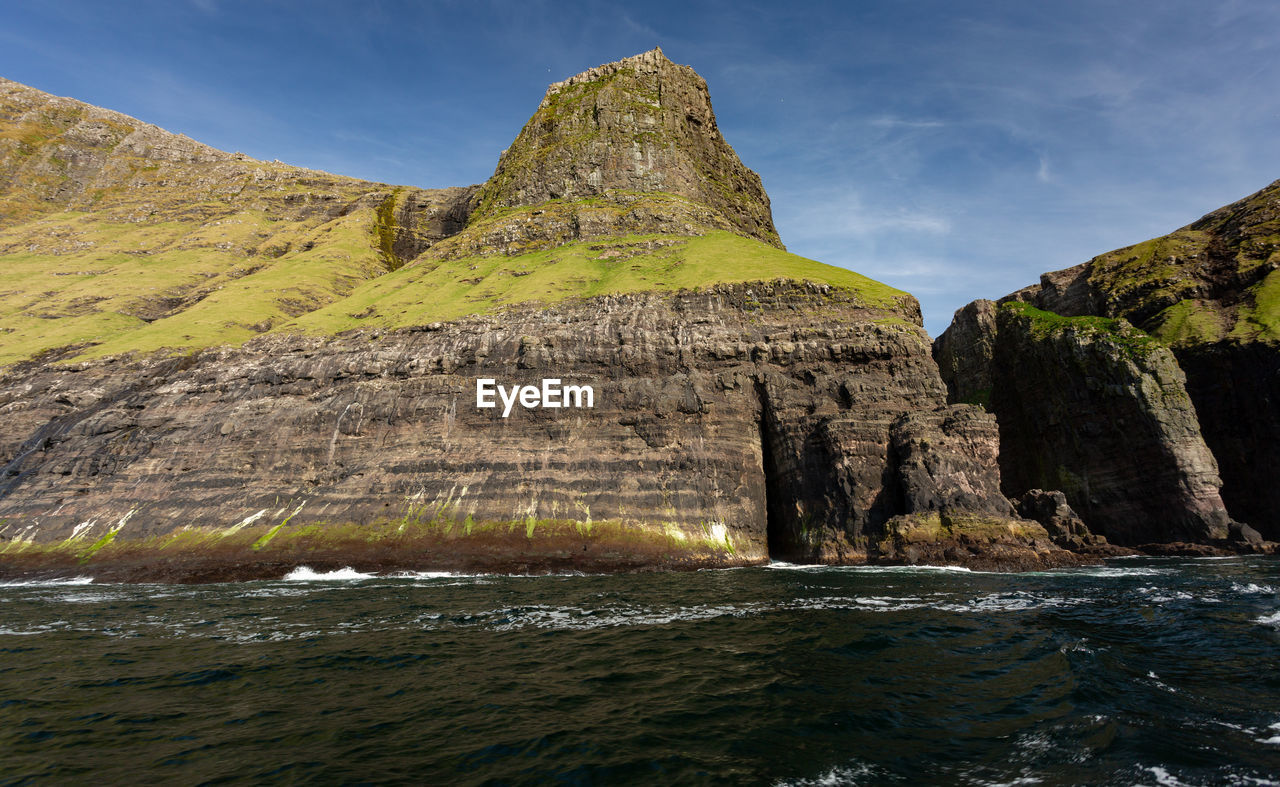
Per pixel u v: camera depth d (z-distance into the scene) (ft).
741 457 162.30
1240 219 256.93
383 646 65.05
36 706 47.11
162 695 49.65
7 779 34.01
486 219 319.68
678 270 222.07
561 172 318.86
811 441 161.17
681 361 173.37
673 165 316.19
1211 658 53.67
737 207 348.18
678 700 45.34
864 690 46.85
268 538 152.97
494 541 147.43
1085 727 38.11
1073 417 225.76
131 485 170.19
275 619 83.66
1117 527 205.77
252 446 174.81
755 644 62.49
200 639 71.20
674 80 359.46
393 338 199.82
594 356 176.55
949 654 57.06
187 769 34.86
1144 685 46.39
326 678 53.26
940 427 151.64
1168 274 256.11
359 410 176.76
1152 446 197.16
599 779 32.30
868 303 184.96
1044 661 53.62
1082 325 230.68
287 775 33.71
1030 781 31.19
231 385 192.75
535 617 80.59
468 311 210.38
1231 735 36.52
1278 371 189.88
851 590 99.25
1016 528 135.95
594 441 163.84
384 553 146.30
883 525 145.48
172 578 138.82
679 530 150.30
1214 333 218.38
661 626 72.69
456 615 83.30
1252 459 196.44
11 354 217.77
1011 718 40.29
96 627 80.59
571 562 141.69
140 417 186.19
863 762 33.99
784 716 41.57
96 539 156.87
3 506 168.45
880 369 167.94
